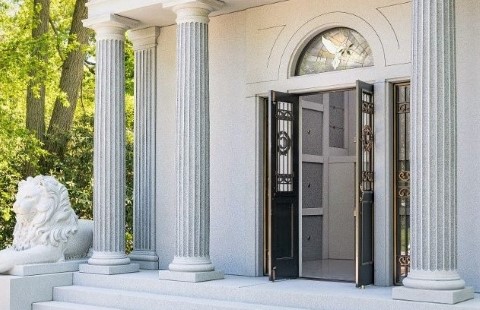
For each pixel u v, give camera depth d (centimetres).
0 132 1591
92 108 2200
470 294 787
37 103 1716
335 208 1438
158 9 1088
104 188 1107
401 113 959
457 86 892
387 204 945
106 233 1097
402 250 945
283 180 1007
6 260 1034
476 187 874
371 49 969
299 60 1059
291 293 865
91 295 1011
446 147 780
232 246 1105
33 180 1101
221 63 1132
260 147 1089
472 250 874
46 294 1048
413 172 792
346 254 1423
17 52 1581
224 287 924
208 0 1015
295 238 1027
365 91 935
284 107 1020
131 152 1900
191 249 992
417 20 796
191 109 1008
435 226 773
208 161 1019
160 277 998
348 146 1545
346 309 817
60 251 1092
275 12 1066
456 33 895
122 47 1140
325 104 1453
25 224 1095
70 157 1784
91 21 1125
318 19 1020
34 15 1667
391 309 780
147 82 1221
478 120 876
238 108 1109
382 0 960
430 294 757
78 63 1748
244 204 1095
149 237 1205
